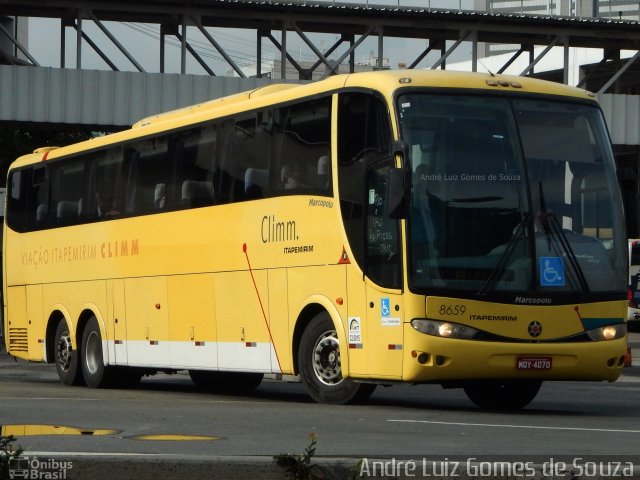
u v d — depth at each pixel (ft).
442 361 51.39
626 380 90.22
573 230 54.24
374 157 53.57
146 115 161.79
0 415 46.57
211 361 66.08
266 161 61.62
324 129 57.11
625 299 54.85
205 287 66.59
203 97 164.14
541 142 54.75
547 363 52.65
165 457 28.63
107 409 50.34
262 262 61.46
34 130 194.70
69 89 160.04
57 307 82.89
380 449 34.83
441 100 53.57
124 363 75.10
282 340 59.77
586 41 186.19
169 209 70.54
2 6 168.66
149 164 73.26
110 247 76.95
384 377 52.70
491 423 45.73
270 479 27.66
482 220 52.70
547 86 56.13
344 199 55.31
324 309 57.36
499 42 185.68
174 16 170.50
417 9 172.45
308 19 172.86
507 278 52.49
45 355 84.74
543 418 50.19
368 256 53.67
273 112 61.46
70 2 165.37
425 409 55.47
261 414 48.67
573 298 53.42
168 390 76.79
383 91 53.52
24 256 88.33
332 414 49.29
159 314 71.31
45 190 86.17
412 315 51.42
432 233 51.96
